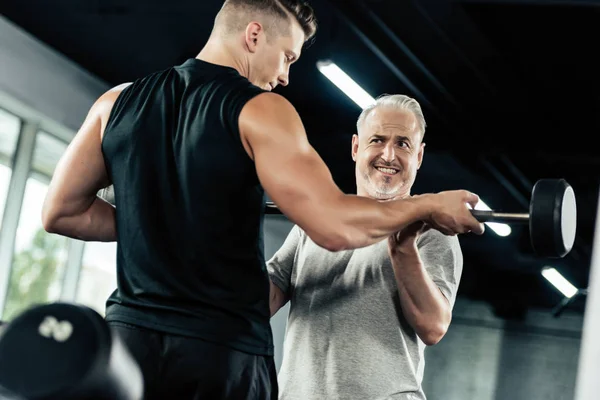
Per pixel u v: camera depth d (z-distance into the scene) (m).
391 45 6.75
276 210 2.27
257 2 2.09
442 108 7.86
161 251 1.95
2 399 1.38
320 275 2.63
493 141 8.43
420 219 2.04
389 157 2.69
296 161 1.88
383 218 1.94
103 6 7.05
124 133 2.03
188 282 1.93
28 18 7.39
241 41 2.09
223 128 1.92
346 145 8.96
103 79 8.36
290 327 2.65
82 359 1.36
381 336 2.55
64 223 2.21
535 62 7.30
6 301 7.75
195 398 1.90
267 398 2.00
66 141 8.10
